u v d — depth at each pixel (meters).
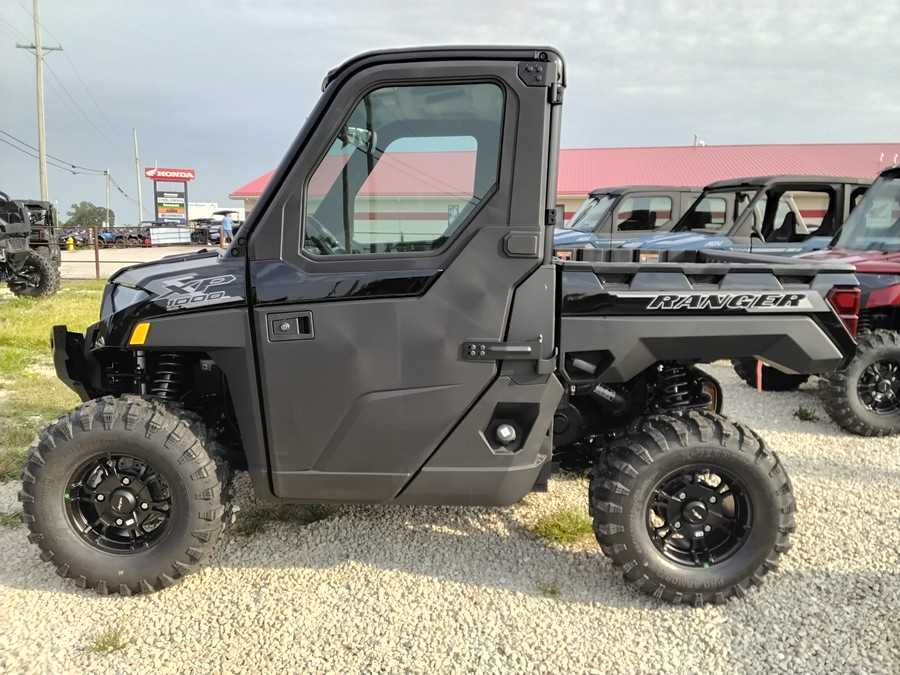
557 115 2.52
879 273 4.96
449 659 2.46
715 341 2.72
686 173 26.55
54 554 2.76
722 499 2.80
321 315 2.57
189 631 2.61
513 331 2.57
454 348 2.57
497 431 2.67
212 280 2.65
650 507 2.73
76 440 2.67
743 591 2.75
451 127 2.53
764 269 2.81
